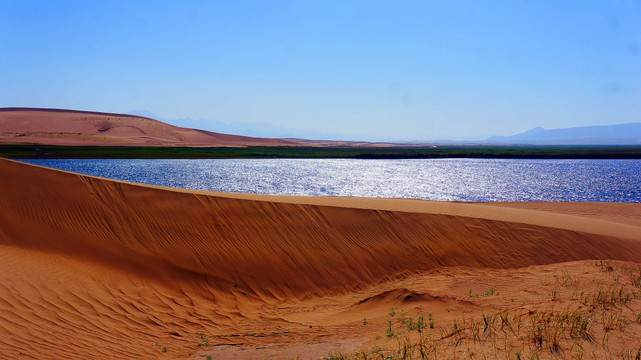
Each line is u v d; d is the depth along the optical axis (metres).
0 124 130.50
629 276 10.00
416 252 13.39
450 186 45.03
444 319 7.48
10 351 6.57
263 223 13.33
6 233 11.21
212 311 10.02
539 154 118.81
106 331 8.07
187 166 67.06
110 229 12.04
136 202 13.09
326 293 11.77
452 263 13.20
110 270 10.78
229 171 59.56
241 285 11.36
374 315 8.81
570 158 109.94
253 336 8.31
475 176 56.94
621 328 5.82
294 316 9.73
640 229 17.88
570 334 5.67
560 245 14.44
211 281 11.27
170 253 11.72
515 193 39.47
